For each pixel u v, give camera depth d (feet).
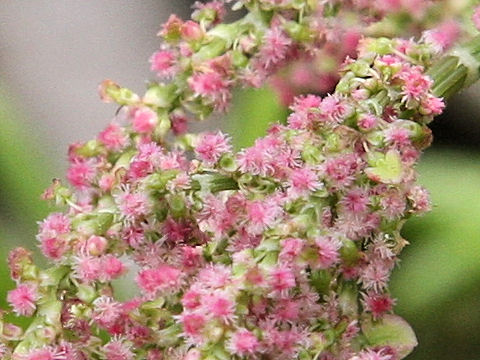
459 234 0.66
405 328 0.48
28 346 0.47
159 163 0.48
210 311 0.45
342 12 0.50
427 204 0.47
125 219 0.47
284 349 0.46
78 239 0.47
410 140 0.47
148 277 0.46
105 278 0.47
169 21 0.50
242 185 0.47
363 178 0.46
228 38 0.49
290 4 0.49
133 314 0.47
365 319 0.48
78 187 0.49
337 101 0.47
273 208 0.46
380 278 0.47
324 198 0.46
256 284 0.45
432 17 0.50
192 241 0.48
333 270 0.47
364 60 0.48
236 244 0.46
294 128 0.47
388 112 0.47
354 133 0.46
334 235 0.46
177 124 0.50
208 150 0.47
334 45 0.50
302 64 0.50
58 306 0.47
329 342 0.46
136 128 0.50
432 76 0.49
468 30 0.49
